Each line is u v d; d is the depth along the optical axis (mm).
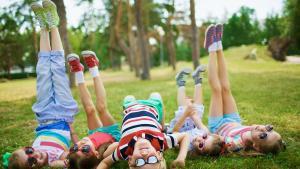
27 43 26422
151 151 3469
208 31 5301
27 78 31344
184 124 5254
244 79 14844
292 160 4082
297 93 9453
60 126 4652
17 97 13203
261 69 21312
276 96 9180
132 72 35188
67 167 3920
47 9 4969
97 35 31469
